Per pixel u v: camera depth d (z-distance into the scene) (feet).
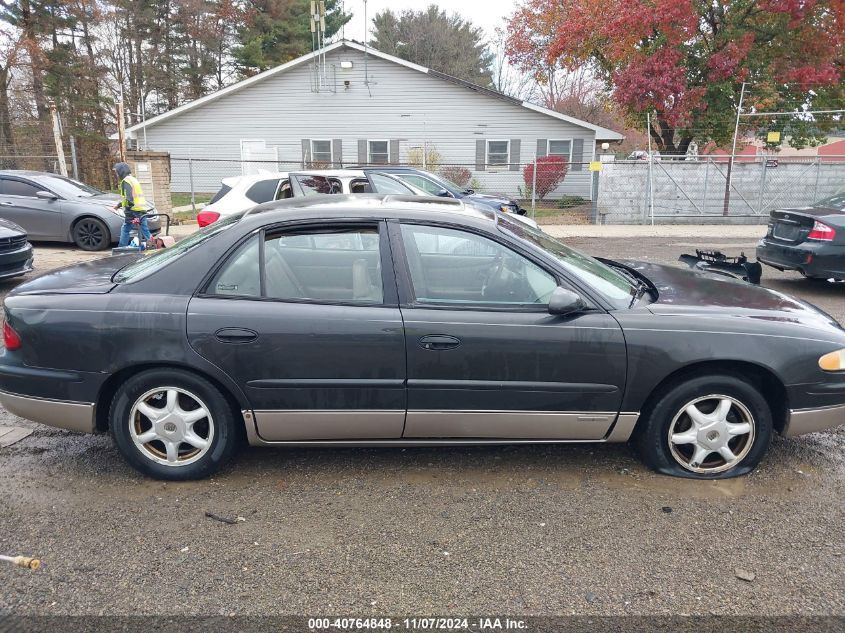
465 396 11.36
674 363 11.24
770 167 60.80
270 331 11.12
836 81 64.39
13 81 89.20
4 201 39.17
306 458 12.84
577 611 8.52
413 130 75.61
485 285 11.57
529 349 11.18
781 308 12.44
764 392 12.19
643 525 10.50
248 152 76.38
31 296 11.75
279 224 11.61
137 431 11.69
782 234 28.32
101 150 92.84
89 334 11.20
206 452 11.69
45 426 14.44
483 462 12.69
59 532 10.24
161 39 115.34
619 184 61.36
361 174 31.68
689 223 61.57
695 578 9.19
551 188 72.59
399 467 12.47
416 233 11.68
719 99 64.75
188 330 11.10
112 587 8.95
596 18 69.26
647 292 12.94
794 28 62.80
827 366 11.50
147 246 29.58
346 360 11.19
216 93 74.18
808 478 12.08
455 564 9.48
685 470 11.99
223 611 8.49
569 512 10.87
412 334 11.14
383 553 9.74
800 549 9.87
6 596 8.75
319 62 74.08
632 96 63.05
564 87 144.97
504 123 74.74
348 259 11.57
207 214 29.99
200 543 9.98
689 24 59.52
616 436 11.82
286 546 9.91
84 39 99.45
